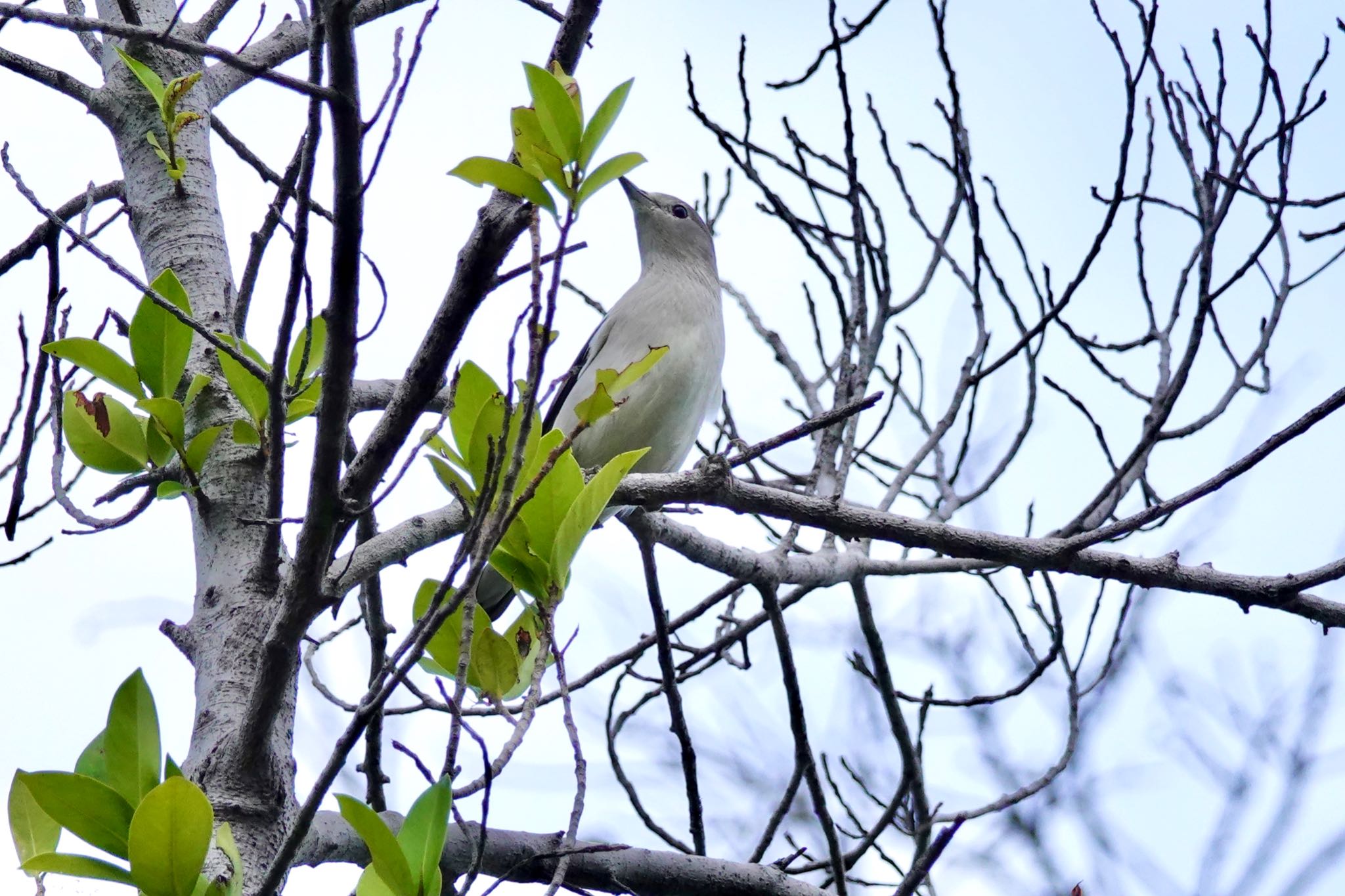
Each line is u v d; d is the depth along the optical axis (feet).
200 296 20.85
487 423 13.94
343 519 13.33
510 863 18.95
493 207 13.21
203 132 23.27
